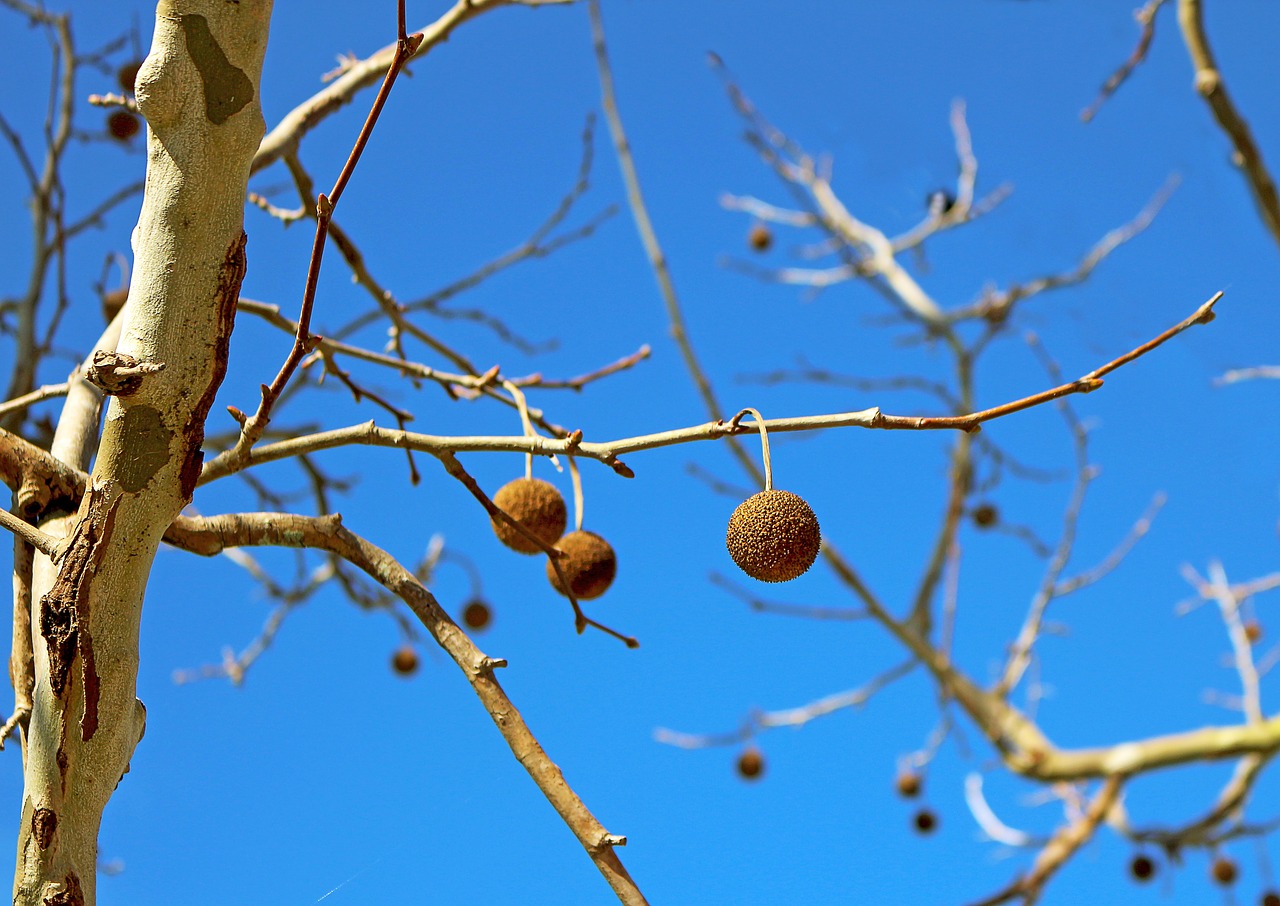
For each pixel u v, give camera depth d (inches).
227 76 30.2
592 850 34.2
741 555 38.1
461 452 39.7
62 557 31.3
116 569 31.7
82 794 31.7
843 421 35.2
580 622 42.9
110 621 32.0
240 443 38.3
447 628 37.6
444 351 65.1
